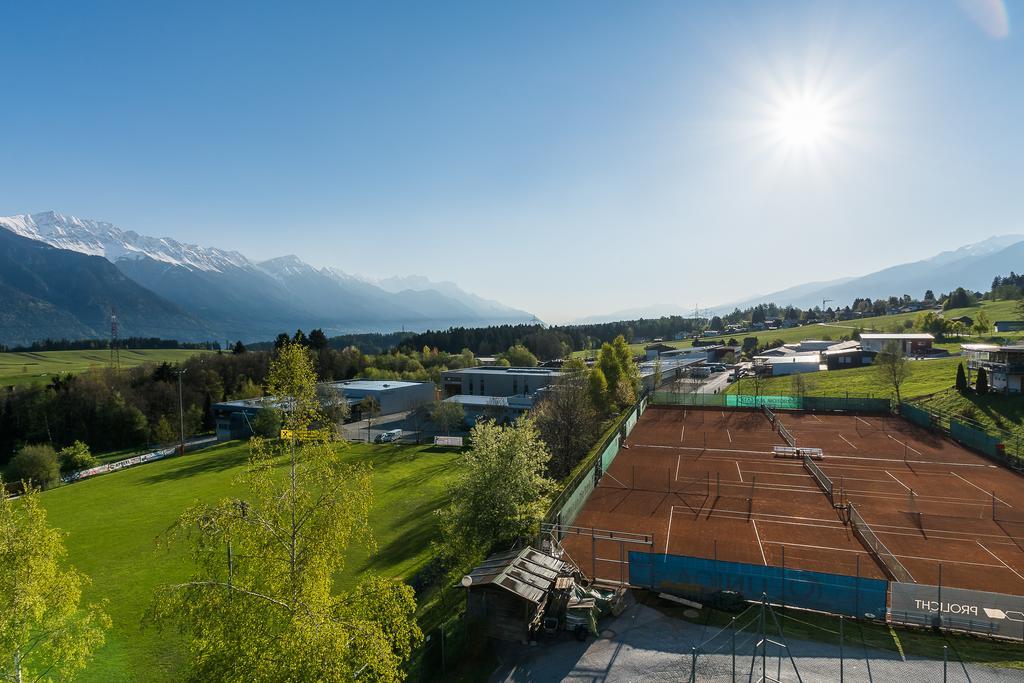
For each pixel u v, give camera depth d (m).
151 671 24.64
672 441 66.50
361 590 18.03
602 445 53.00
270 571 17.55
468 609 24.67
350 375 145.62
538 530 29.95
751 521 38.44
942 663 21.00
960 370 76.31
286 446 18.72
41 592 19.00
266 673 14.67
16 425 97.12
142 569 36.59
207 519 16.56
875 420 76.44
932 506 41.12
